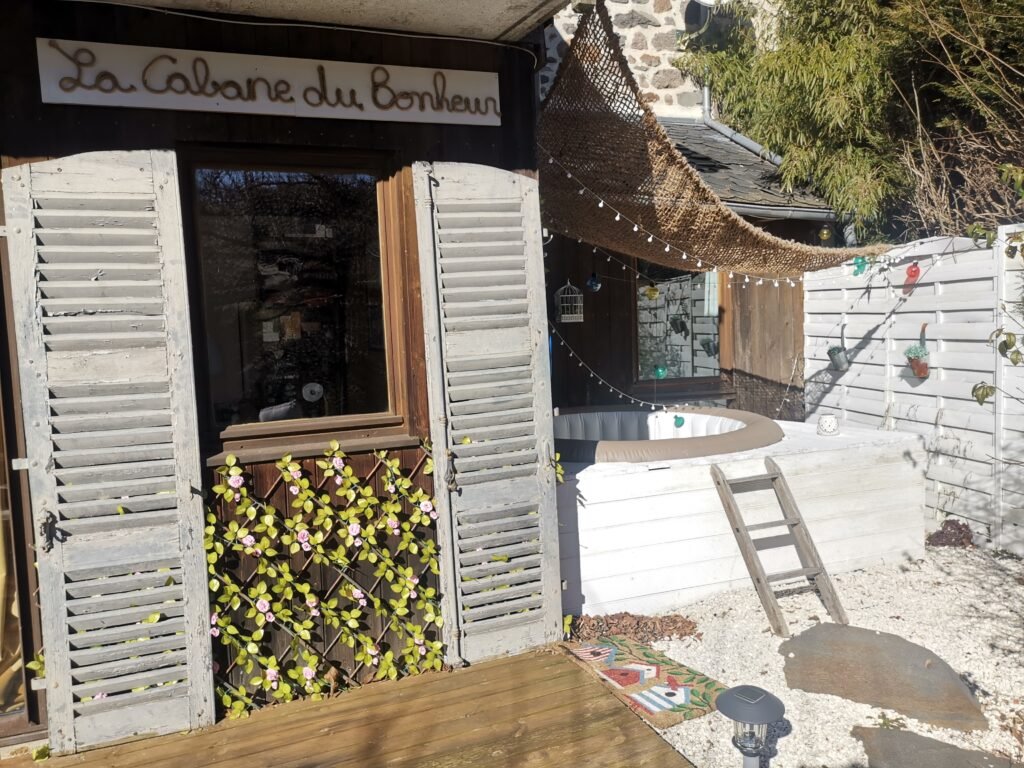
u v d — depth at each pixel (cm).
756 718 235
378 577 349
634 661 369
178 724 311
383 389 365
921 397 591
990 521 533
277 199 341
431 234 349
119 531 301
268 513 328
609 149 432
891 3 748
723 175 740
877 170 741
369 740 302
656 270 712
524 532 373
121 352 300
